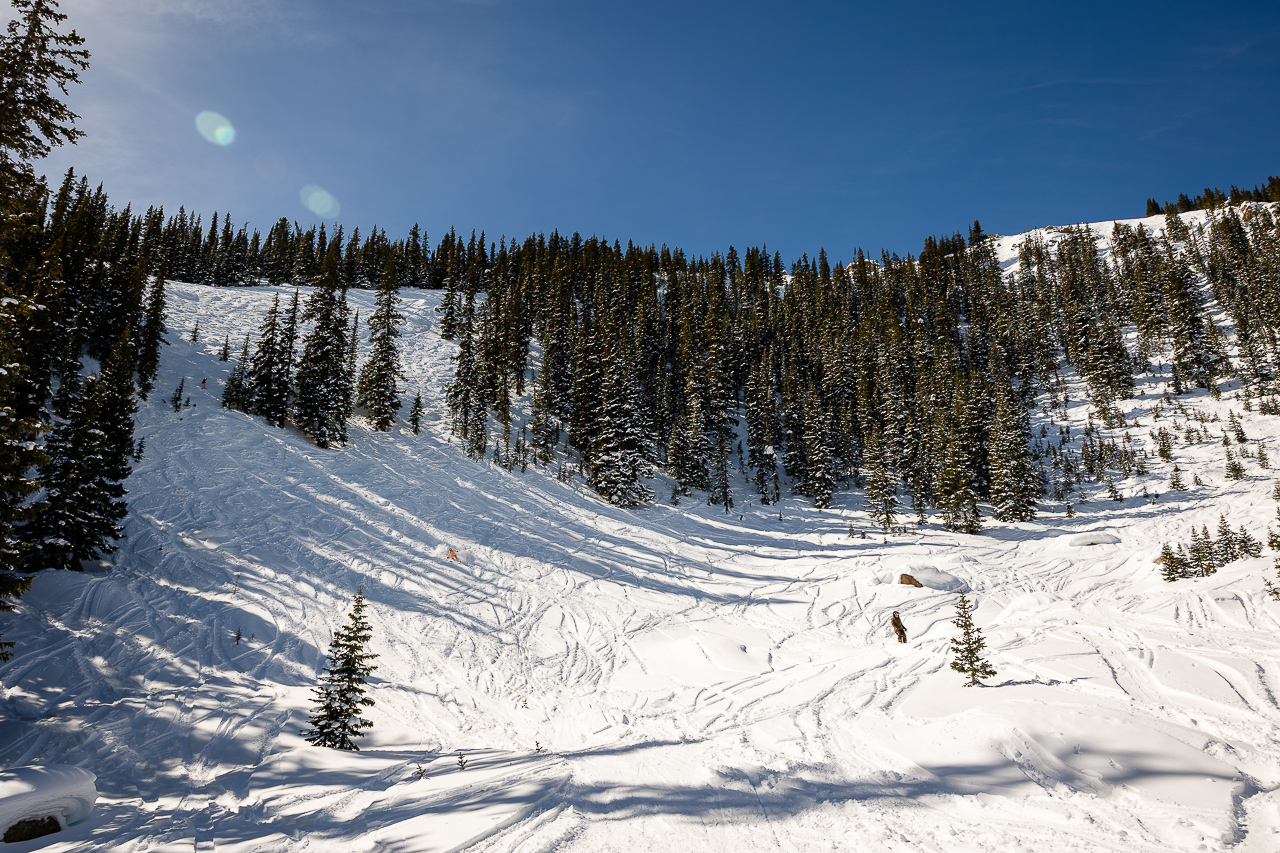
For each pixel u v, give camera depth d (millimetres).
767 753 9930
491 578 28906
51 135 12781
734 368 77812
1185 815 6371
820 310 102375
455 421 53656
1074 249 135000
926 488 51875
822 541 42344
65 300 35844
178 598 21281
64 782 8734
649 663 20500
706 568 35031
